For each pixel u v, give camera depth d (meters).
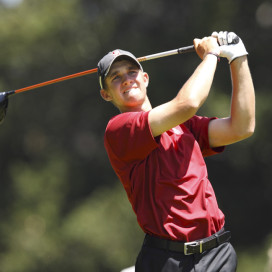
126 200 65.56
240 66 14.79
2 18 73.00
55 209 68.94
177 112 13.82
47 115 76.50
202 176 14.22
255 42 69.56
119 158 14.59
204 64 14.34
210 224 14.02
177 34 70.88
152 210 14.12
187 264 13.89
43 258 65.31
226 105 62.09
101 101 75.19
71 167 73.69
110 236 64.00
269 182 69.06
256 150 65.50
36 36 72.06
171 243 13.94
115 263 63.47
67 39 73.81
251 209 69.06
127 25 75.62
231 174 69.81
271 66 69.38
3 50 72.25
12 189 72.88
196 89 13.87
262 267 60.50
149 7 75.81
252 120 14.88
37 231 67.31
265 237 66.81
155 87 68.25
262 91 66.94
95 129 76.94
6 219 69.94
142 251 14.41
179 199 13.91
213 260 14.04
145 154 14.22
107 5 76.44
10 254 66.25
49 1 74.38
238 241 68.00
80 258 64.31
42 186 70.81
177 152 14.31
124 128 14.27
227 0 68.44
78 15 74.31
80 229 64.31
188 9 73.12
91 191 72.94
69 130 76.94
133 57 14.94
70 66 74.50
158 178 14.10
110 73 14.95
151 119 14.00
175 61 70.12
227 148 65.69
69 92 75.62
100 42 73.81
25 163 74.50
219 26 68.19
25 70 74.81
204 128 15.30
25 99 75.69
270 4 70.50
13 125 76.00
